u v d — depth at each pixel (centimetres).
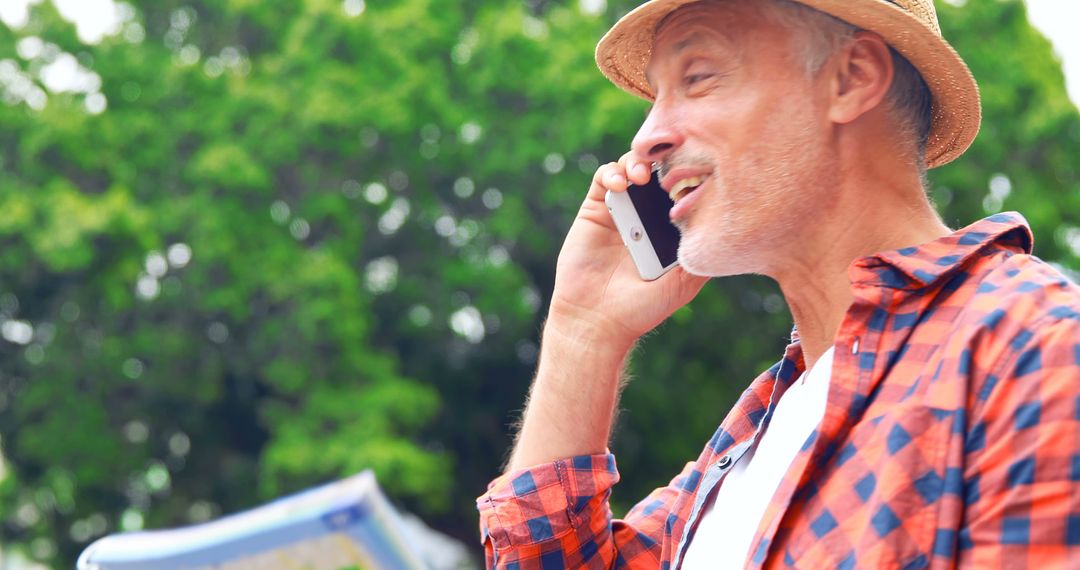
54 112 1292
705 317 1312
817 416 170
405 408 1238
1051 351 139
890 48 178
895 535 141
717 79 180
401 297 1341
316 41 1334
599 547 204
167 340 1273
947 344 148
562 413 208
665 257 209
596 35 1347
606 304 211
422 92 1308
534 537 201
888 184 176
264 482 1221
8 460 1309
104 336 1296
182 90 1336
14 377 1321
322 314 1223
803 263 179
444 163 1343
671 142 182
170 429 1343
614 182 209
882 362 155
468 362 1397
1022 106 1396
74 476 1284
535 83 1316
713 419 1361
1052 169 1387
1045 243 1357
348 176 1328
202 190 1286
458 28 1384
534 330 1374
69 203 1230
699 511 186
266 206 1298
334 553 206
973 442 141
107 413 1311
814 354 181
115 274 1254
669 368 1342
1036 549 133
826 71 177
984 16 1440
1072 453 134
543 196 1301
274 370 1241
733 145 177
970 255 160
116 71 1358
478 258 1360
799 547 151
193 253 1252
